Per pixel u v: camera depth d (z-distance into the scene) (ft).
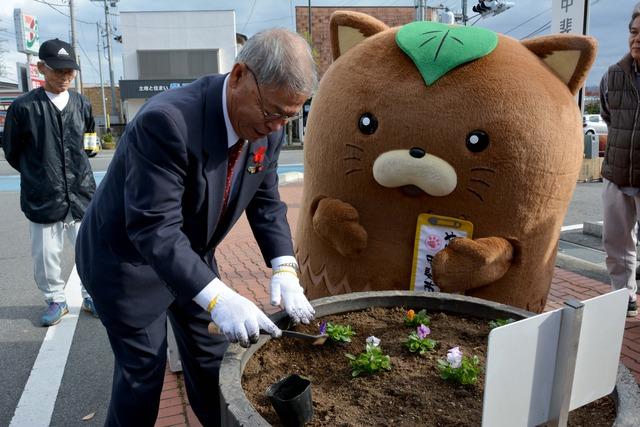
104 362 11.48
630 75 11.36
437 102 8.06
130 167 5.49
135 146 5.43
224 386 5.00
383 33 9.19
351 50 9.36
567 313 4.19
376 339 6.34
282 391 5.24
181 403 9.50
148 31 98.58
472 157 8.03
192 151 5.50
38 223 12.76
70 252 20.93
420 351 6.36
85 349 12.10
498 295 8.78
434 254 8.63
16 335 12.90
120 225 6.11
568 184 8.63
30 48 86.22
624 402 4.65
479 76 8.04
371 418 5.12
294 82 4.91
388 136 8.33
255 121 5.31
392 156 8.21
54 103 12.16
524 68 8.20
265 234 7.09
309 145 9.70
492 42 8.36
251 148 6.23
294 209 29.37
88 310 14.10
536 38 8.87
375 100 8.45
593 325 4.38
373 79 8.54
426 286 8.77
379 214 8.88
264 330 5.32
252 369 5.99
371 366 5.92
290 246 7.07
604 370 4.63
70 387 10.46
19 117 11.94
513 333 3.97
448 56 8.14
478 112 7.93
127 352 6.66
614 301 4.48
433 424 5.03
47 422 9.29
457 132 8.00
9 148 12.16
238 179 6.36
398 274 8.95
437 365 6.12
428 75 8.13
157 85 97.86
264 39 4.96
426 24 9.08
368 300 7.59
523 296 8.95
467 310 7.38
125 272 6.30
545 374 4.28
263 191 7.18
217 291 5.24
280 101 5.05
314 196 9.63
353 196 8.98
